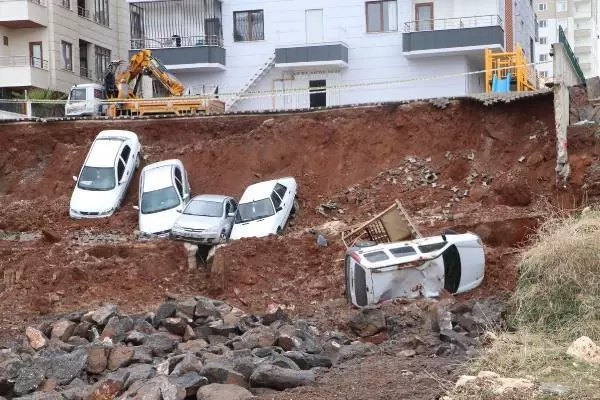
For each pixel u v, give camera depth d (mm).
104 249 40188
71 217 47656
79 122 54625
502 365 18500
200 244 40688
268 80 66438
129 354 23250
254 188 43531
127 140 50625
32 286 37312
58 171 52875
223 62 67062
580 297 22828
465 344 22875
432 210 43188
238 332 27188
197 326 27969
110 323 27688
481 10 63188
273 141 50562
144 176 46875
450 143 47656
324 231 40656
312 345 24656
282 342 24391
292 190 44781
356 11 65500
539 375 17484
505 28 67812
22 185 52875
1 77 67750
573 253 23609
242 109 66438
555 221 30391
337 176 48250
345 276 32812
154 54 66250
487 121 47188
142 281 37938
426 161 47281
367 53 65250
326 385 19188
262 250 38219
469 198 44031
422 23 64125
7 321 34094
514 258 31391
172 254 39625
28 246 42219
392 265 29641
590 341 19219
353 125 49750
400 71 64500
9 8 67750
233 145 51469
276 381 19578
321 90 55812
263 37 67250
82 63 75562
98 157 49344
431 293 29734
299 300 34562
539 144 44938
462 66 63312
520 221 38406
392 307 27391
